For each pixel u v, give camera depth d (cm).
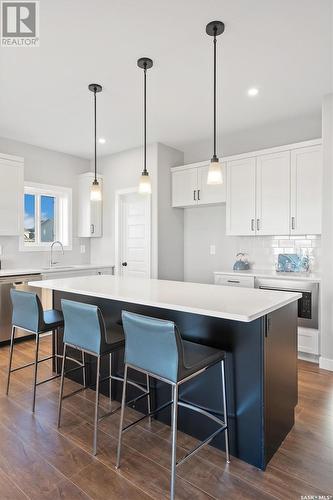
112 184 517
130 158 491
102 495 158
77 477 170
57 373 304
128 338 179
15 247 449
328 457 185
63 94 315
